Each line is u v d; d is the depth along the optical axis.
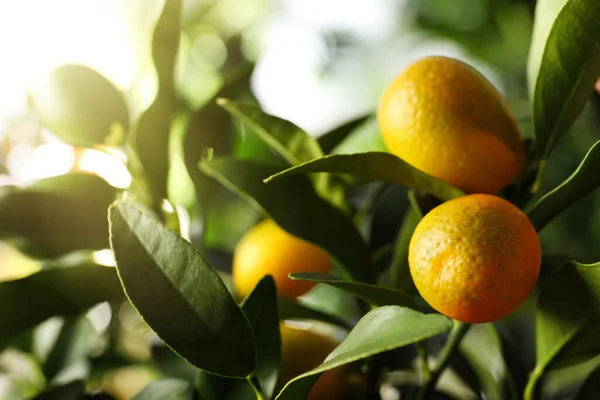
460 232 0.20
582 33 0.23
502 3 0.61
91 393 0.30
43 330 0.34
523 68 0.60
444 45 0.74
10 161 0.45
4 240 0.30
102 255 0.31
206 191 0.35
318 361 0.26
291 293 0.30
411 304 0.23
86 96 0.31
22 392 0.35
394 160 0.23
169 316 0.22
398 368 0.30
